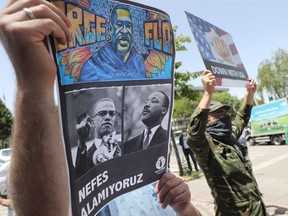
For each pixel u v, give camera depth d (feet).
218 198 10.16
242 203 9.84
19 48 2.79
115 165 3.76
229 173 10.00
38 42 2.85
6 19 2.80
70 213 3.07
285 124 73.05
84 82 3.35
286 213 21.22
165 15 4.43
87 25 3.43
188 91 36.70
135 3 4.02
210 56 10.82
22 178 2.84
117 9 3.79
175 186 4.53
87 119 3.37
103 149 3.60
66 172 3.03
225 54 12.16
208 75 9.96
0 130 139.13
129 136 3.93
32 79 2.88
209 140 10.39
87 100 3.38
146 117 4.14
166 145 4.44
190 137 9.91
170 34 4.51
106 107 3.61
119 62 3.78
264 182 31.24
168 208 5.27
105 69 3.61
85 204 3.29
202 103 9.82
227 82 11.39
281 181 30.83
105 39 3.63
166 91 4.39
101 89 3.56
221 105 11.16
